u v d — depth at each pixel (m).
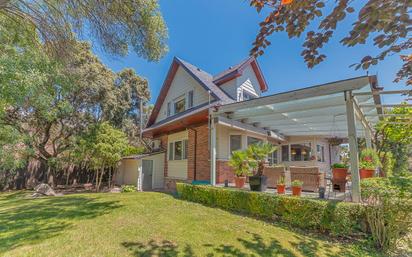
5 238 4.16
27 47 5.95
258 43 2.92
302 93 5.82
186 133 11.71
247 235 4.38
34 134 12.04
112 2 4.93
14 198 9.86
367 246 4.00
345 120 8.82
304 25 2.57
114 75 15.32
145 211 6.29
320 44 2.58
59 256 3.41
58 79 6.96
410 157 14.12
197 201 7.69
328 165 14.86
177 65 13.84
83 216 5.79
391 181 4.35
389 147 12.38
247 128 9.54
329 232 4.65
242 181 7.62
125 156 14.86
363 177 6.59
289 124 10.09
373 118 8.68
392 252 3.79
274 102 6.37
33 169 13.95
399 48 2.34
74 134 13.09
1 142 7.69
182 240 4.08
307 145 13.12
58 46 5.81
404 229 3.79
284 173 7.74
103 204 7.38
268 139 12.46
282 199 5.33
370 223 4.12
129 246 3.80
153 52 6.34
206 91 11.24
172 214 5.93
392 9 1.81
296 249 3.79
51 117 10.30
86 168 15.66
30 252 3.54
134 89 20.53
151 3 5.60
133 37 5.72
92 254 3.48
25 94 5.84
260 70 13.73
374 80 4.96
